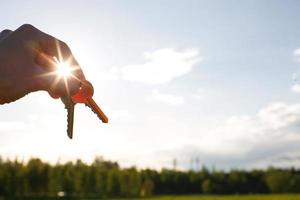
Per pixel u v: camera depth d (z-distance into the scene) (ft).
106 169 489.67
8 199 389.60
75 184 444.96
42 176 421.59
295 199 336.70
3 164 409.90
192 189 579.89
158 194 563.89
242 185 586.04
